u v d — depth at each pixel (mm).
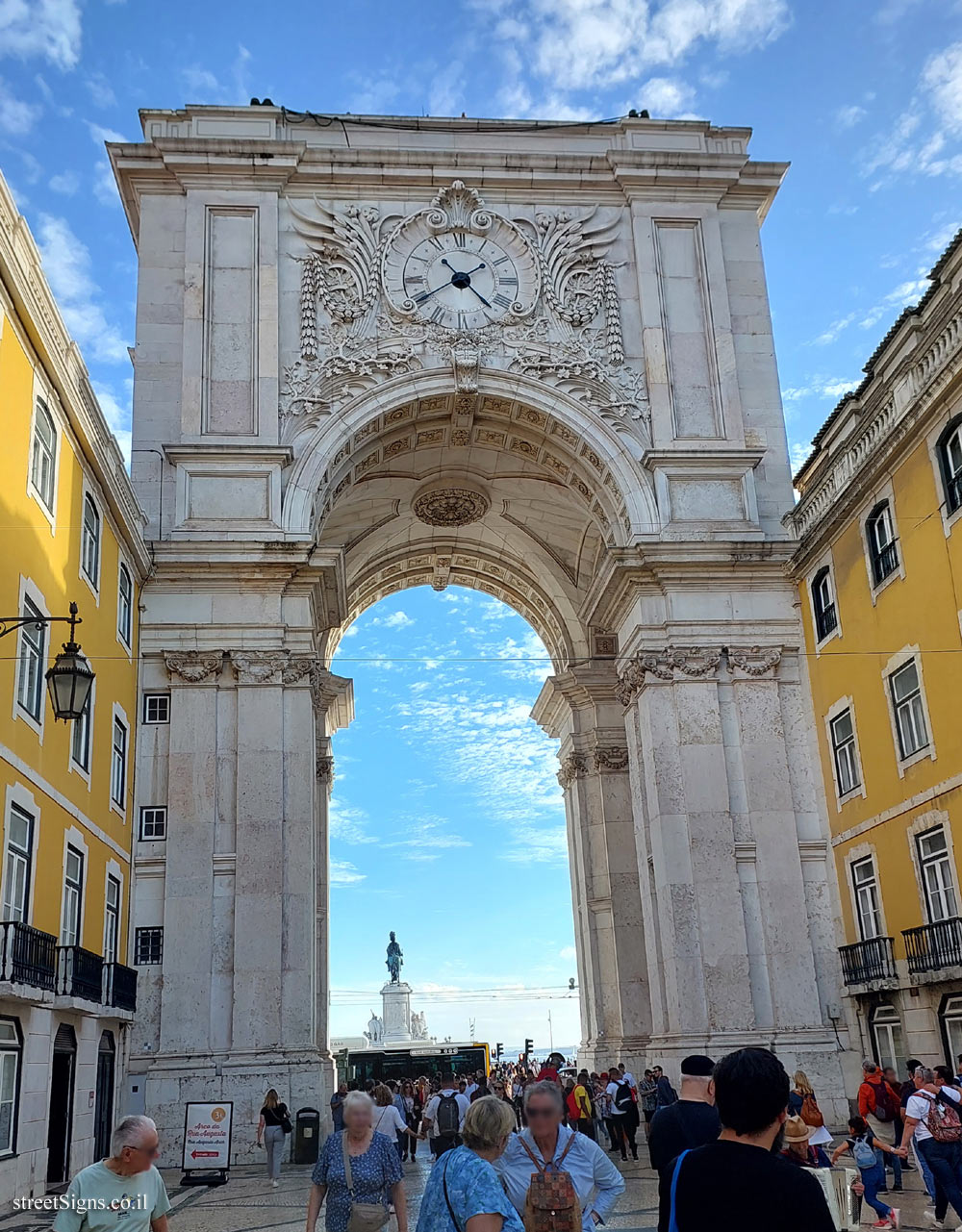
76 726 11883
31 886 9969
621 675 17109
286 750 15227
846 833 15133
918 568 13070
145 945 14414
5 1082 8875
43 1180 9648
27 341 10133
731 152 18875
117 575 13938
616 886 20125
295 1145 13469
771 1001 14961
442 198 17906
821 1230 2408
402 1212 4344
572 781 21844
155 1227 3857
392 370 17125
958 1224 7469
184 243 17359
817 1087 14484
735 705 16141
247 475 16203
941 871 12844
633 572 16438
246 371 16781
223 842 14836
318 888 20188
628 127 18688
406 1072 24812
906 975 13375
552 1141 3889
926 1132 7297
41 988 9523
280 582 15766
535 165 18141
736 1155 2523
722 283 18094
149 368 16750
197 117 17844
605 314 17797
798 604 16562
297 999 14258
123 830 14180
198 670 15312
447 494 21125
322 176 17719
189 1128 11906
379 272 17500
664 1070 14820
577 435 17281
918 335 13766
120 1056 13344
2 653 9344
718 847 15391
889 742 13875
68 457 11625
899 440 13188
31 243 9742
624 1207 9180
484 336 17469
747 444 17609
